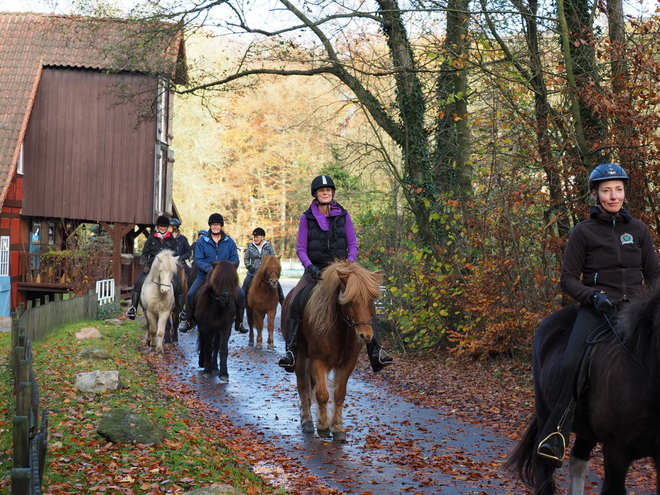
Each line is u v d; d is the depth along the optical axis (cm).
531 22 1215
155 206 2678
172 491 555
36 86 2552
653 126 1007
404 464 730
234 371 1332
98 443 662
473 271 1365
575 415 501
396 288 1544
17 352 762
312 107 3183
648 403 438
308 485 653
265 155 5906
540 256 1237
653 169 1030
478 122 1259
